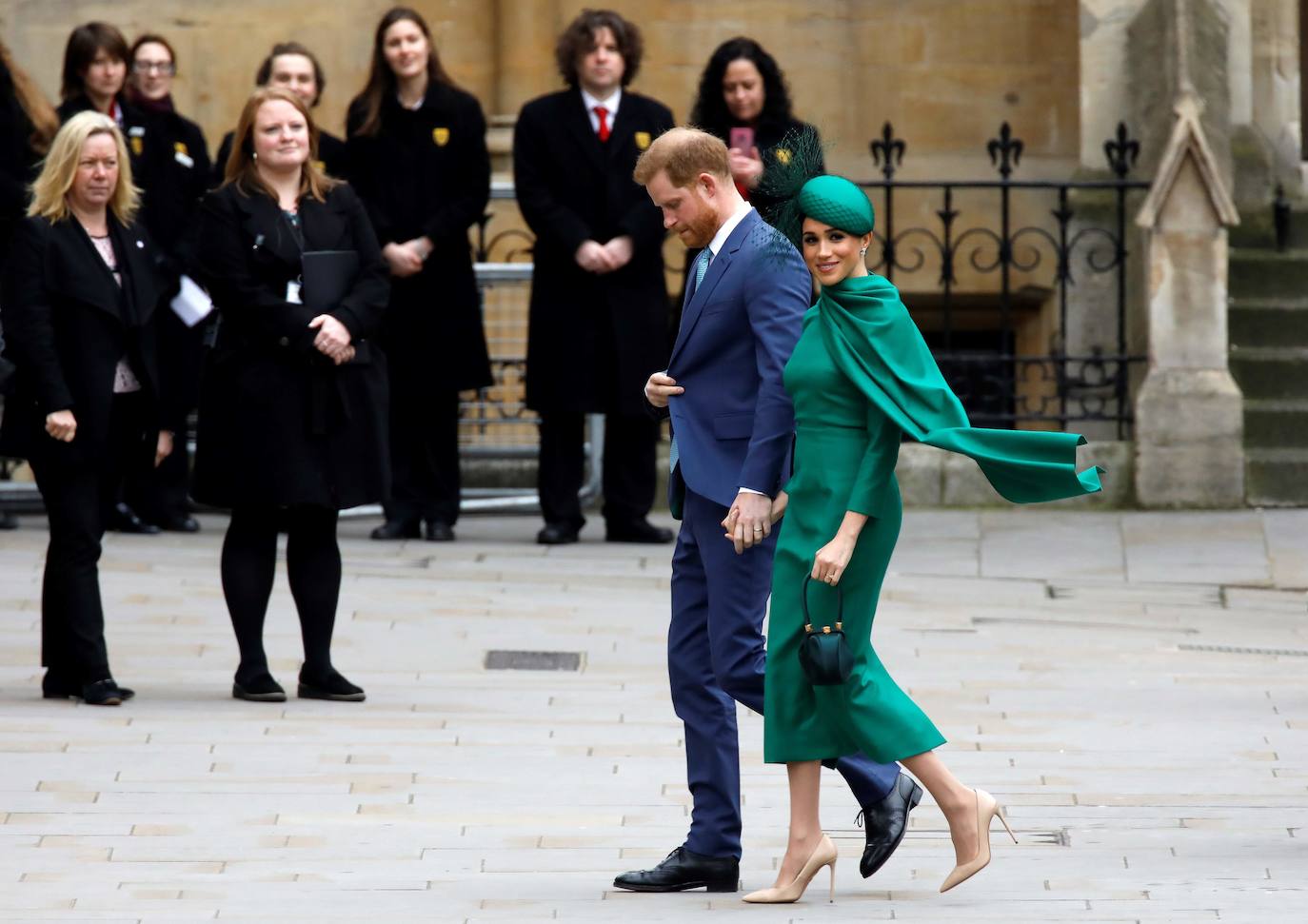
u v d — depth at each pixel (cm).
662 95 4500
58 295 2398
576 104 3372
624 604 2994
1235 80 4231
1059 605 3052
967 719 2378
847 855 1848
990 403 4109
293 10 4544
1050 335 4144
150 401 2461
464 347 3419
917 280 4431
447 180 3397
